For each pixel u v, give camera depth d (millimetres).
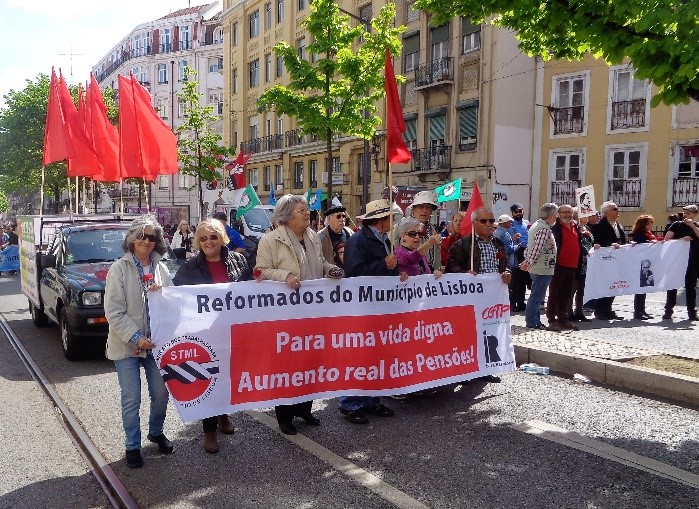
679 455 4898
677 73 5684
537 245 9344
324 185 36156
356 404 5758
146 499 4223
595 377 7055
